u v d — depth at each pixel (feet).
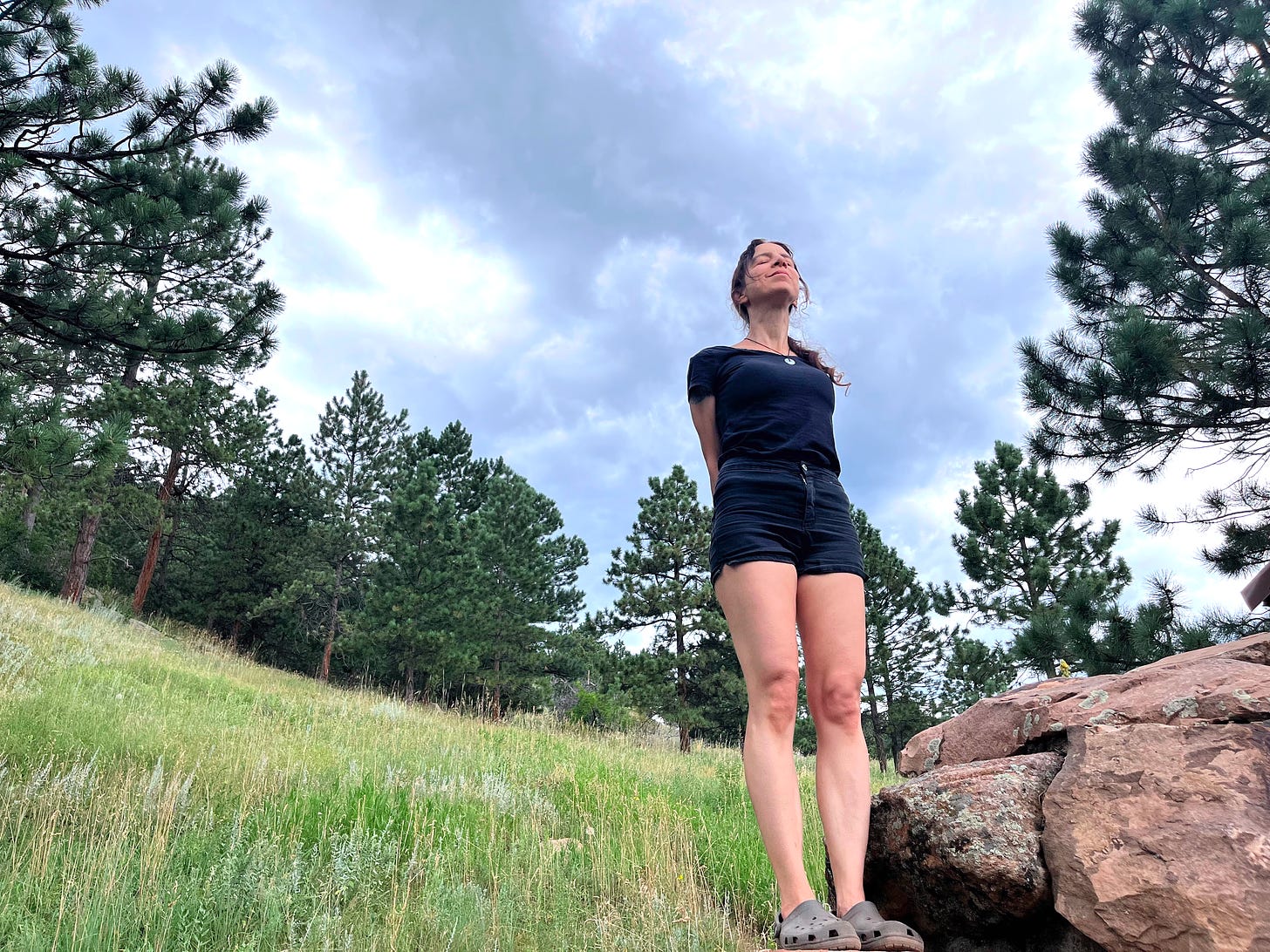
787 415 6.36
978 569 58.49
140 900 10.23
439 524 67.97
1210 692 6.56
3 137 25.58
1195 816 5.44
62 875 10.51
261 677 49.83
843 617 5.98
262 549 82.38
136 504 69.67
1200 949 4.80
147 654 42.19
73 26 26.73
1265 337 23.48
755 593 5.73
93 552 77.00
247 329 29.22
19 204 27.58
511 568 73.82
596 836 16.71
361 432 92.07
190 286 30.94
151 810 14.01
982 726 8.42
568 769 24.62
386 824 15.19
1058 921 5.89
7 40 26.23
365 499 90.53
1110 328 28.63
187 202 27.58
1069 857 5.69
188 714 26.53
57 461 23.95
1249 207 28.30
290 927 10.26
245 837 13.33
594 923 11.94
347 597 88.28
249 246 31.42
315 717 32.32
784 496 6.05
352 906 11.43
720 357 6.96
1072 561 58.80
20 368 34.27
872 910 4.94
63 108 26.25
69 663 31.83
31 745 17.35
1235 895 4.86
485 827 16.44
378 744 27.14
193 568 82.74
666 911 12.12
